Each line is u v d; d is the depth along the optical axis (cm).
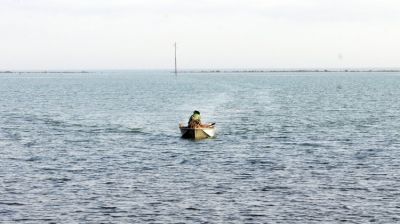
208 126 6166
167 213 3194
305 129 6944
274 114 9019
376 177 4072
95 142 5859
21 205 3334
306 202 3409
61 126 7388
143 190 3694
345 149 5341
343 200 3450
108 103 11725
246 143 5744
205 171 4297
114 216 3142
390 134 6456
